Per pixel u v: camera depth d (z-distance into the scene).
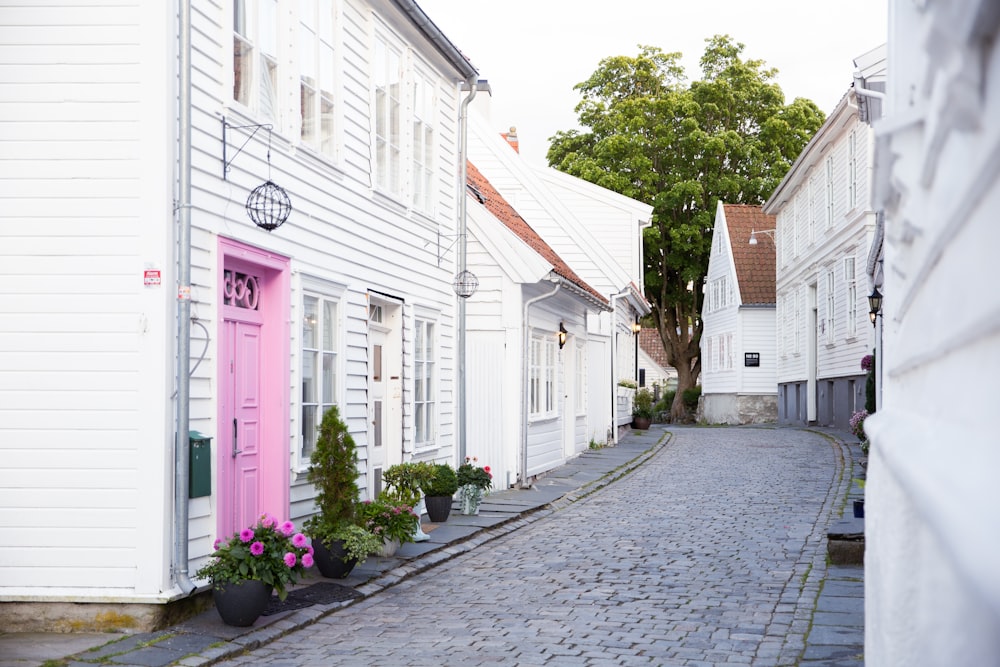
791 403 39.09
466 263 16.64
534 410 19.25
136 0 7.71
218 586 7.65
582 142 49.12
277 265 9.62
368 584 9.60
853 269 29.48
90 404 7.64
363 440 12.09
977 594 0.79
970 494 0.87
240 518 9.11
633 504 16.12
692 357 52.53
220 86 8.56
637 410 36.56
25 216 7.73
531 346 18.92
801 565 10.71
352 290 11.72
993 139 0.85
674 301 50.22
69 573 7.56
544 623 8.18
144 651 6.91
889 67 3.06
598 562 11.03
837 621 8.06
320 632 7.94
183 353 7.71
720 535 12.86
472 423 17.34
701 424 45.12
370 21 12.27
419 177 14.53
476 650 7.31
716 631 7.86
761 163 46.81
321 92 10.95
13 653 6.80
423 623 8.24
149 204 7.67
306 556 7.94
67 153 7.72
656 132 47.00
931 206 1.43
